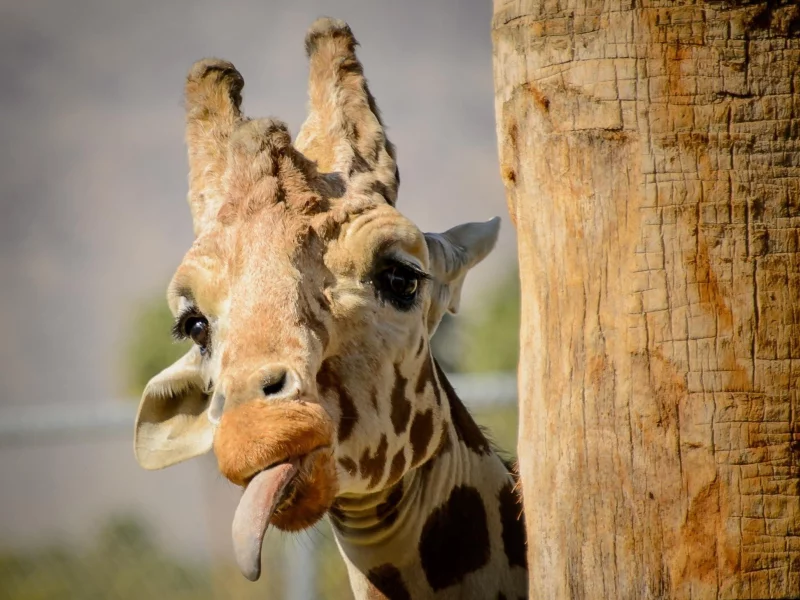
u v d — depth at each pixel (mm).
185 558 33375
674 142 8219
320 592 22172
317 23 11461
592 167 8430
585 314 8492
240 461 8844
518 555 12070
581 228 8492
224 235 10031
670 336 8195
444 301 11797
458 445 11914
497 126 9312
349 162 10734
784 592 8039
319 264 10031
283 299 9625
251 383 9086
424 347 10953
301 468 9109
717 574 8094
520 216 9055
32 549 34250
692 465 8148
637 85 8297
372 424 10367
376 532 11469
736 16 8172
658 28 8258
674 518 8180
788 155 8180
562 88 8539
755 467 8086
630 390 8297
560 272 8641
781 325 8117
